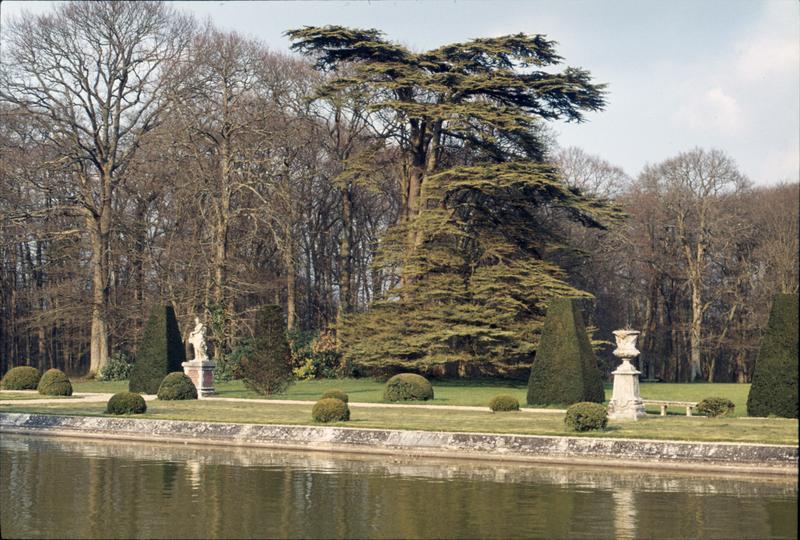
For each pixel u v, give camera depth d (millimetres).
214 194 47656
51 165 47594
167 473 20812
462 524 15844
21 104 46375
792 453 20000
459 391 40406
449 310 43781
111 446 25547
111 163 49719
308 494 18359
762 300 52969
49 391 39719
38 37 45750
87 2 46375
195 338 39781
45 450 24594
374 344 44531
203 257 48906
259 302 58344
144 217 52500
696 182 54312
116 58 47938
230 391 41250
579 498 17812
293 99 50156
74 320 53531
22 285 60188
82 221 53781
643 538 14883
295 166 52656
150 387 40469
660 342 62531
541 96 44438
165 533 15234
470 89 44375
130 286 53656
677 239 57719
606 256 59719
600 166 60156
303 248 58750
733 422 25641
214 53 47719
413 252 45844
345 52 45250
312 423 26656
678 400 34156
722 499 17609
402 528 15578
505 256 45906
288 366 39000
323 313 60125
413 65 45531
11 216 47969
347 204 53250
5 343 59375
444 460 22750
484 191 44719
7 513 16703
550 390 32406
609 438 22000
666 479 19766
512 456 22453
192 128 46812
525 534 15172
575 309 32906
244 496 18188
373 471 21062
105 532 15281
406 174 50250
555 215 54250
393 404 34438
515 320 44406
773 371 27125
